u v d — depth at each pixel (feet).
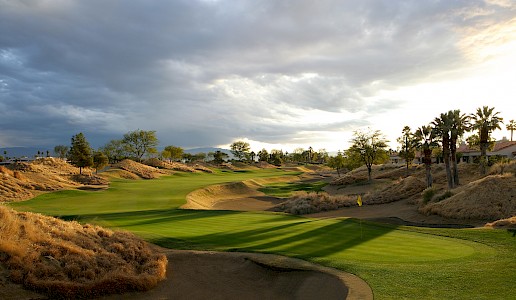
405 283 40.70
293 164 598.75
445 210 110.93
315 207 140.26
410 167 239.50
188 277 47.37
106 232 55.11
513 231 69.15
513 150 251.80
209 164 460.96
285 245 59.26
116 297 39.06
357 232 72.69
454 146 156.25
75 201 135.33
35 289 35.32
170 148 436.35
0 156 353.31
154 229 73.97
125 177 246.27
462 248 57.98
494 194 108.06
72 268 39.96
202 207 146.41
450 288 38.93
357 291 38.83
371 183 209.36
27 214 50.52
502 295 36.63
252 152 595.06
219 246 58.34
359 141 223.92
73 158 200.54
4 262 37.06
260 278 47.06
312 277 44.91
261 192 208.44
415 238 66.80
